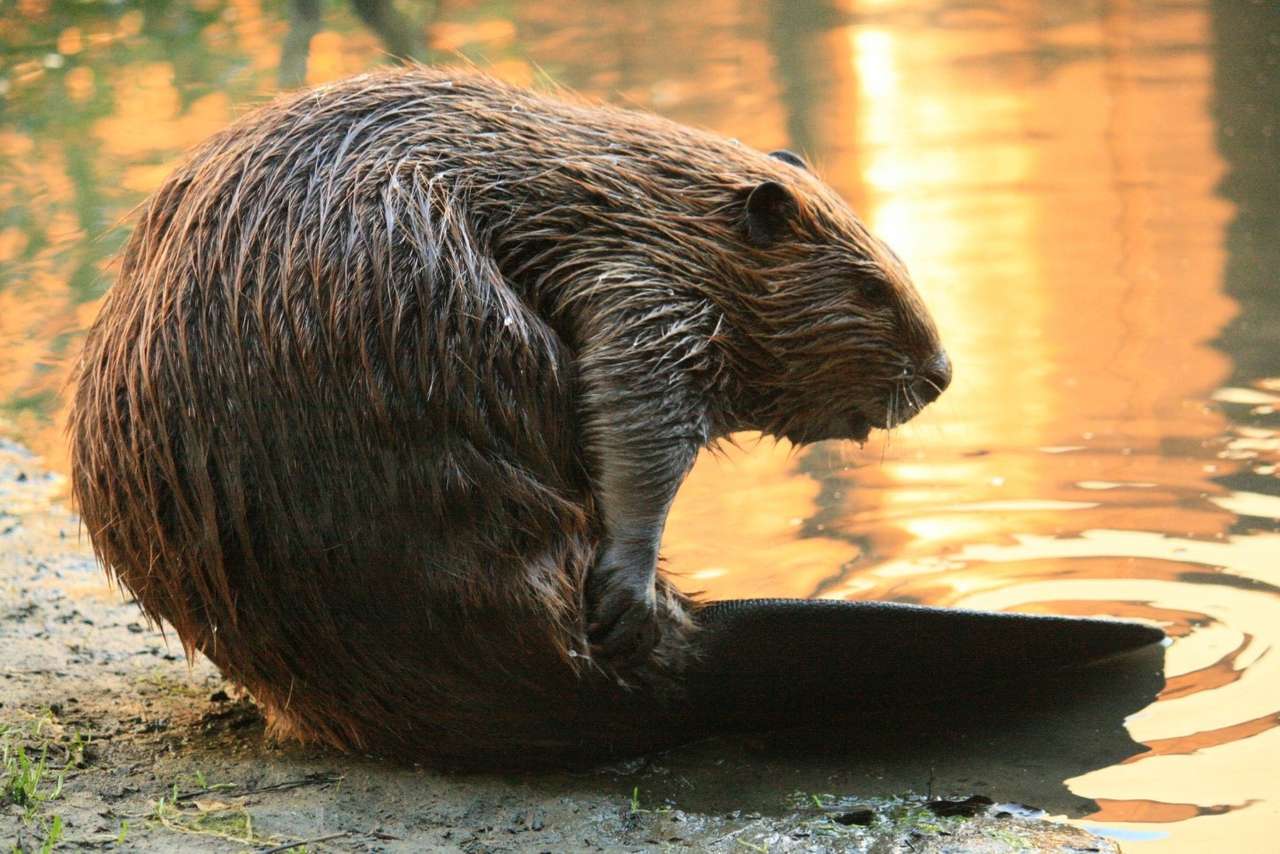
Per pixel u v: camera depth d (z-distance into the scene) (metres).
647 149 7.06
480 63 20.38
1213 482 9.99
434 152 6.66
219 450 6.36
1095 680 7.90
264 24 23.62
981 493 10.09
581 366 6.66
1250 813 6.62
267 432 6.34
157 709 7.73
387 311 6.29
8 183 16.64
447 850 6.30
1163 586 8.75
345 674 6.74
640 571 6.69
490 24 23.03
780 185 7.11
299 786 6.88
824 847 6.39
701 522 9.87
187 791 6.79
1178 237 14.12
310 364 6.28
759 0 24.38
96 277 14.23
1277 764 7.03
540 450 6.55
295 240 6.36
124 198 16.05
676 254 6.90
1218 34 20.97
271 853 6.16
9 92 20.42
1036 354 11.98
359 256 6.32
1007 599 8.66
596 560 6.80
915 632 7.18
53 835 6.00
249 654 6.73
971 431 10.92
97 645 8.54
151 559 6.63
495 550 6.50
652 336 6.69
